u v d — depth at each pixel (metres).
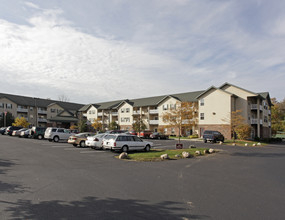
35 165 11.55
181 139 39.62
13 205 5.73
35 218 4.94
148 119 55.44
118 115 63.91
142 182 8.28
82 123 55.38
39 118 68.12
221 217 5.10
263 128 46.44
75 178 8.78
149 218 5.01
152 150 20.06
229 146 26.17
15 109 62.81
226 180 8.70
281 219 5.02
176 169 11.03
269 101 52.00
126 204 5.89
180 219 4.97
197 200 6.27
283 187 7.71
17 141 26.70
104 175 9.42
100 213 5.27
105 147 18.33
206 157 15.81
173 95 55.06
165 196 6.61
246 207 5.74
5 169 10.42
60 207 5.62
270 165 12.41
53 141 27.91
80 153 17.02
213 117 41.38
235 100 41.66
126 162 13.15
